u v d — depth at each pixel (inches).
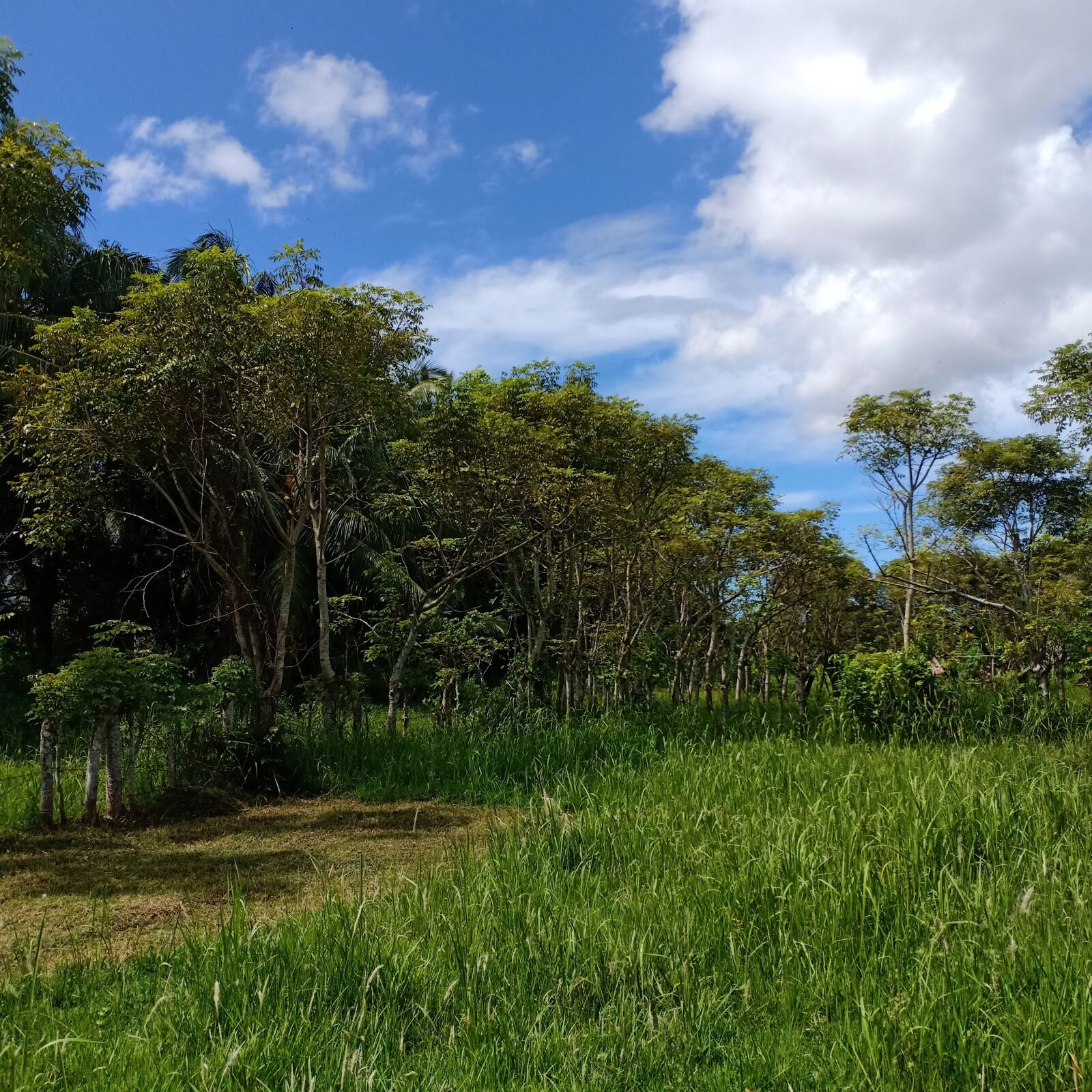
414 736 417.1
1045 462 729.6
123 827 293.6
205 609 644.7
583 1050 129.0
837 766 288.2
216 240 692.1
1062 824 216.7
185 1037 129.3
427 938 161.3
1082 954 143.2
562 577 555.2
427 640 481.4
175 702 318.7
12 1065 117.2
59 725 292.8
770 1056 129.3
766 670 632.4
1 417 487.2
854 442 715.4
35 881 230.5
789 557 517.0
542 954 155.5
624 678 494.0
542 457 433.7
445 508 449.7
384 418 407.5
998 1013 131.3
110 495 410.0
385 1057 126.2
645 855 210.4
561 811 252.2
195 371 332.8
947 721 402.9
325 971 146.3
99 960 166.9
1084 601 502.0
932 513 787.4
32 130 343.3
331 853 261.6
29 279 403.5
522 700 472.4
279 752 356.2
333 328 355.3
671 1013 136.9
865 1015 127.6
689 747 366.3
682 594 564.7
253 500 534.6
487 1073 123.1
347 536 602.9
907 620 652.7
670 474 498.0
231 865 246.7
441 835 284.4
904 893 171.6
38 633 636.1
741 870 186.4
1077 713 422.9
